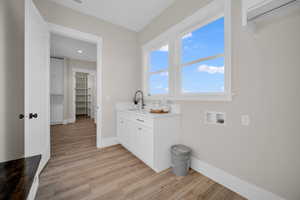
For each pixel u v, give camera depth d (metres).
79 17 2.28
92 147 2.55
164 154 1.77
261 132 1.17
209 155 1.58
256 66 1.19
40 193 1.30
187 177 1.60
